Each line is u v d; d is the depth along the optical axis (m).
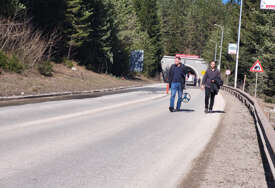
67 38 32.28
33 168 4.63
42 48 25.81
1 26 22.30
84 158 5.31
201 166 5.20
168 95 22.47
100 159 5.30
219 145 6.87
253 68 22.30
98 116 10.32
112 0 39.06
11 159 5.02
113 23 37.94
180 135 7.77
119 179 4.34
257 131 8.89
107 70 40.50
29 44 23.53
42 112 10.66
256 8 44.25
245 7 49.03
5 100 13.79
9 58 21.39
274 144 5.02
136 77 52.19
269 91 29.73
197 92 29.59
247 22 45.12
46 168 4.67
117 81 35.75
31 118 9.23
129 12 50.44
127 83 36.28
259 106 11.66
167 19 121.75
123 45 42.25
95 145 6.27
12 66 20.59
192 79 49.94
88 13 31.95
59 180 4.18
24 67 22.03
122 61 43.19
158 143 6.73
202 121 10.44
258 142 7.40
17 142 6.17
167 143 6.78
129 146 6.33
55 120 9.05
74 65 34.47
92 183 4.12
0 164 4.74
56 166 4.79
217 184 4.34
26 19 26.42
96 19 35.66
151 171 4.79
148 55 60.16
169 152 6.00
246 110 15.09
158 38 73.44
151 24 72.25
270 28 29.70
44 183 4.04
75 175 4.41
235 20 51.50
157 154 5.81
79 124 8.58
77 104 13.76
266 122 7.55
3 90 15.70
